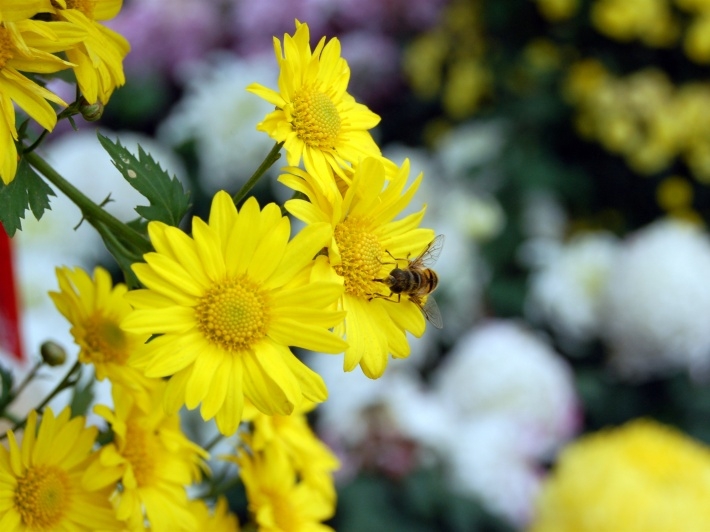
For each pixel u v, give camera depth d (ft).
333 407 2.55
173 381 1.03
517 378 2.74
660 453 2.29
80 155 2.50
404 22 3.50
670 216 3.54
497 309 3.30
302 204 1.07
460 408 2.78
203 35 3.27
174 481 1.14
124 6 3.37
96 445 1.18
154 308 1.03
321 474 1.29
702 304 2.98
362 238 1.11
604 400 3.22
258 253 1.05
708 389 3.22
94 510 1.09
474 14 3.56
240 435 1.24
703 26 3.33
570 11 3.39
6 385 1.18
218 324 1.04
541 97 3.45
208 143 2.87
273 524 1.21
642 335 3.03
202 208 2.97
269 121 1.08
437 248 1.37
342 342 1.04
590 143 3.52
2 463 1.07
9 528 1.06
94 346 1.14
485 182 3.35
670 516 2.14
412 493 2.44
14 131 1.01
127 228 1.11
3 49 1.01
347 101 1.15
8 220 1.06
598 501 2.19
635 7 3.34
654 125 3.35
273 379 1.04
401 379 2.71
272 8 3.25
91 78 1.07
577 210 3.59
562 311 3.21
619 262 3.15
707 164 3.38
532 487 2.52
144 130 3.39
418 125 3.76
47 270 2.07
